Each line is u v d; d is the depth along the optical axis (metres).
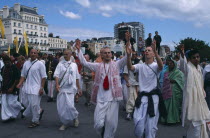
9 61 6.77
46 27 100.00
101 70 4.61
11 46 69.81
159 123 6.67
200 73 4.45
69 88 5.84
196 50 4.39
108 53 4.61
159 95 4.37
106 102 4.46
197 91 4.29
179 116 6.59
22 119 7.07
